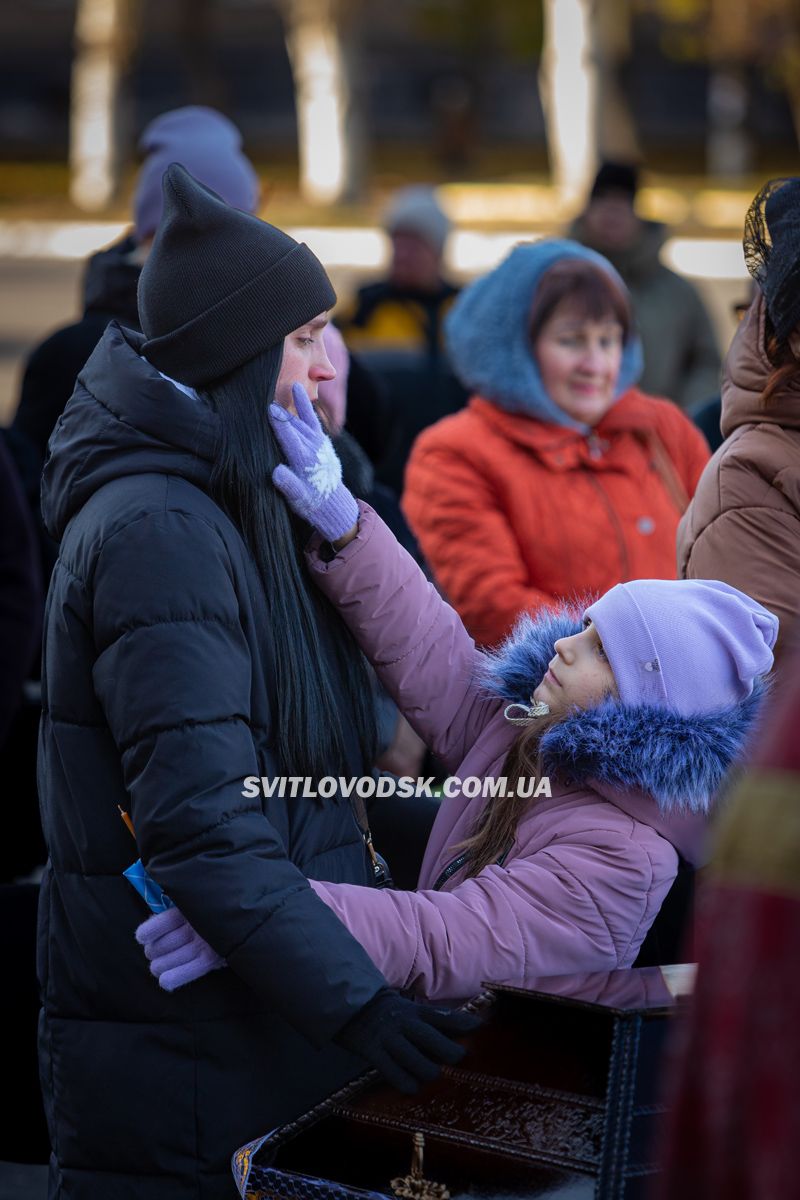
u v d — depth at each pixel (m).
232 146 11.30
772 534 7.20
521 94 114.94
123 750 5.93
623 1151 5.16
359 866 6.66
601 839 6.50
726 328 37.00
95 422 6.16
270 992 5.76
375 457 11.22
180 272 6.25
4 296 54.78
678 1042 3.47
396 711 8.94
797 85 82.94
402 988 6.34
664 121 115.94
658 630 6.55
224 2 111.31
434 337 20.00
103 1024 6.25
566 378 10.84
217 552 5.98
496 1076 5.57
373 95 116.50
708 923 3.35
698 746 6.39
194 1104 6.14
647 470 11.16
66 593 6.09
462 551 10.77
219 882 5.75
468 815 7.09
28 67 114.00
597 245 18.06
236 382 6.29
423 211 19.97
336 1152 5.63
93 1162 6.28
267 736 6.26
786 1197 3.05
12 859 10.51
